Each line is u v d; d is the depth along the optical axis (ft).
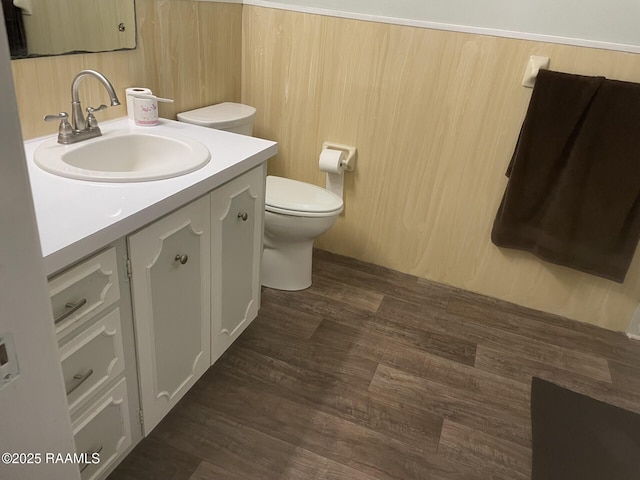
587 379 6.52
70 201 3.62
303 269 7.63
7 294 1.75
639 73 6.17
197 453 4.89
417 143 7.55
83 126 4.83
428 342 6.88
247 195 5.24
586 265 7.07
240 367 6.04
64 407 2.18
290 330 6.79
